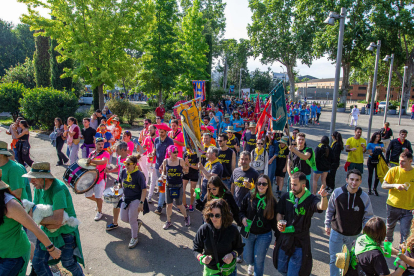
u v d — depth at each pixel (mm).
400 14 34375
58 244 3590
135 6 19531
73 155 9328
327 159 7137
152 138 8047
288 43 42781
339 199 4047
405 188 4859
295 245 3646
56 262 3686
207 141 6660
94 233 5754
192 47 29703
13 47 47156
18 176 4129
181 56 26125
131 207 5207
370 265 2977
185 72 26438
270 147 7809
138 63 23219
